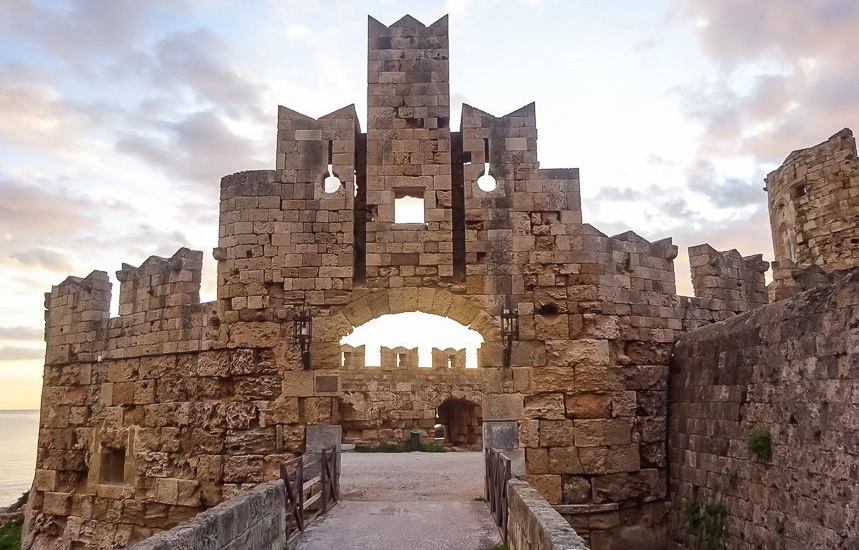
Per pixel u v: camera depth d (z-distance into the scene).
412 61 19.91
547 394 18.17
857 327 11.95
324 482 15.71
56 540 22.55
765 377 14.77
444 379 36.19
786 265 22.91
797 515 13.30
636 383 19.00
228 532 9.73
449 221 18.97
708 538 16.53
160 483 19.77
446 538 13.16
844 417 12.10
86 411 23.28
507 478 13.09
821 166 28.47
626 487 18.17
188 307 20.31
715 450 16.72
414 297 18.62
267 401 18.33
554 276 18.81
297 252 18.95
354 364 36.06
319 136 19.53
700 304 20.89
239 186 19.36
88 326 23.89
